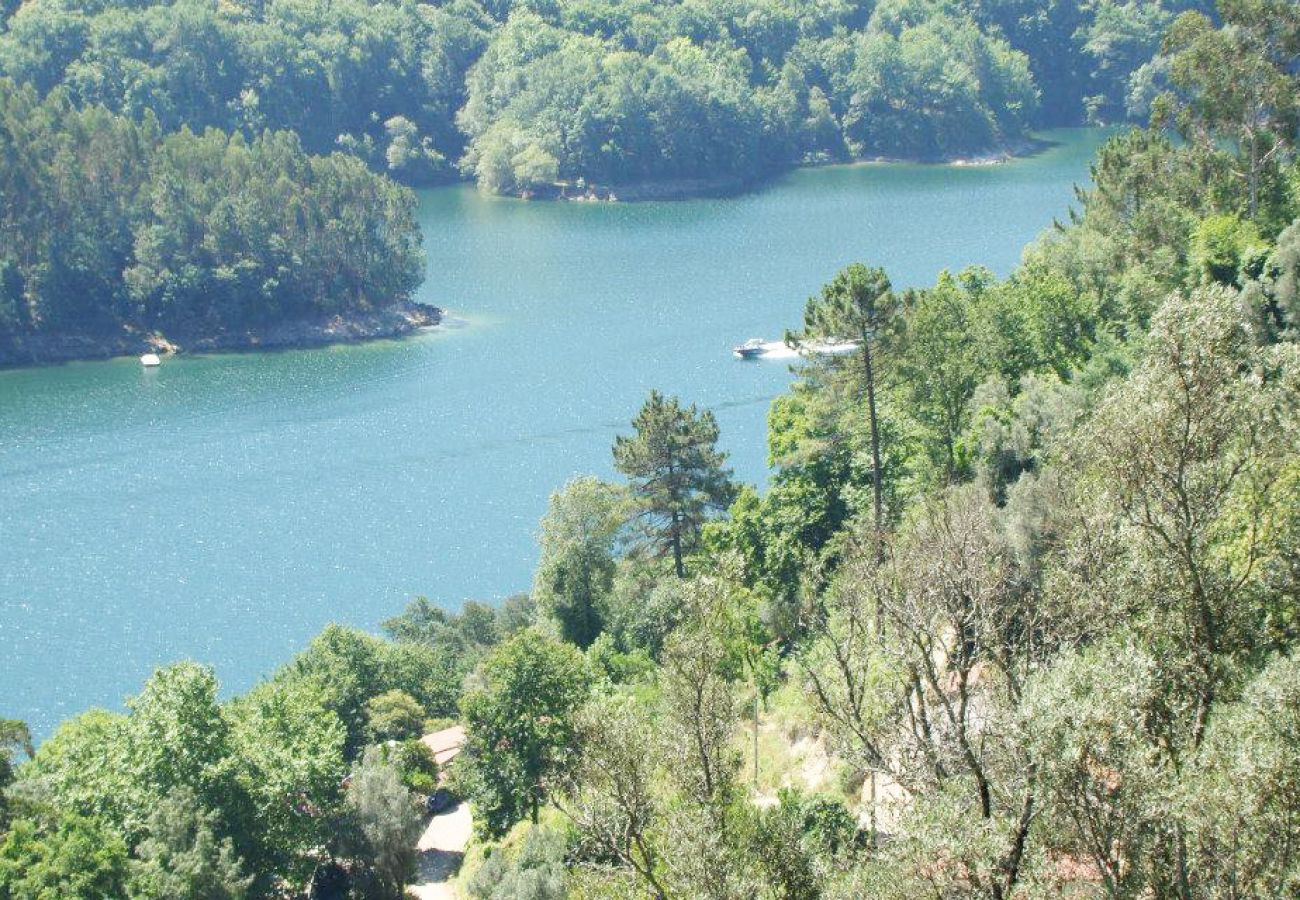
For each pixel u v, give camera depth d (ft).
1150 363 115.65
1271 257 240.73
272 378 577.84
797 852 110.52
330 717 230.27
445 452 470.39
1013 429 204.95
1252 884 82.79
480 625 335.67
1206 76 316.81
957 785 96.63
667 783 120.88
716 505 297.94
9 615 355.36
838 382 246.68
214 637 343.67
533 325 629.92
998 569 119.75
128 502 430.61
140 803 196.34
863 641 123.34
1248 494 112.68
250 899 197.77
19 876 169.89
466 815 256.32
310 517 417.69
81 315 640.58
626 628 275.80
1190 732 97.71
